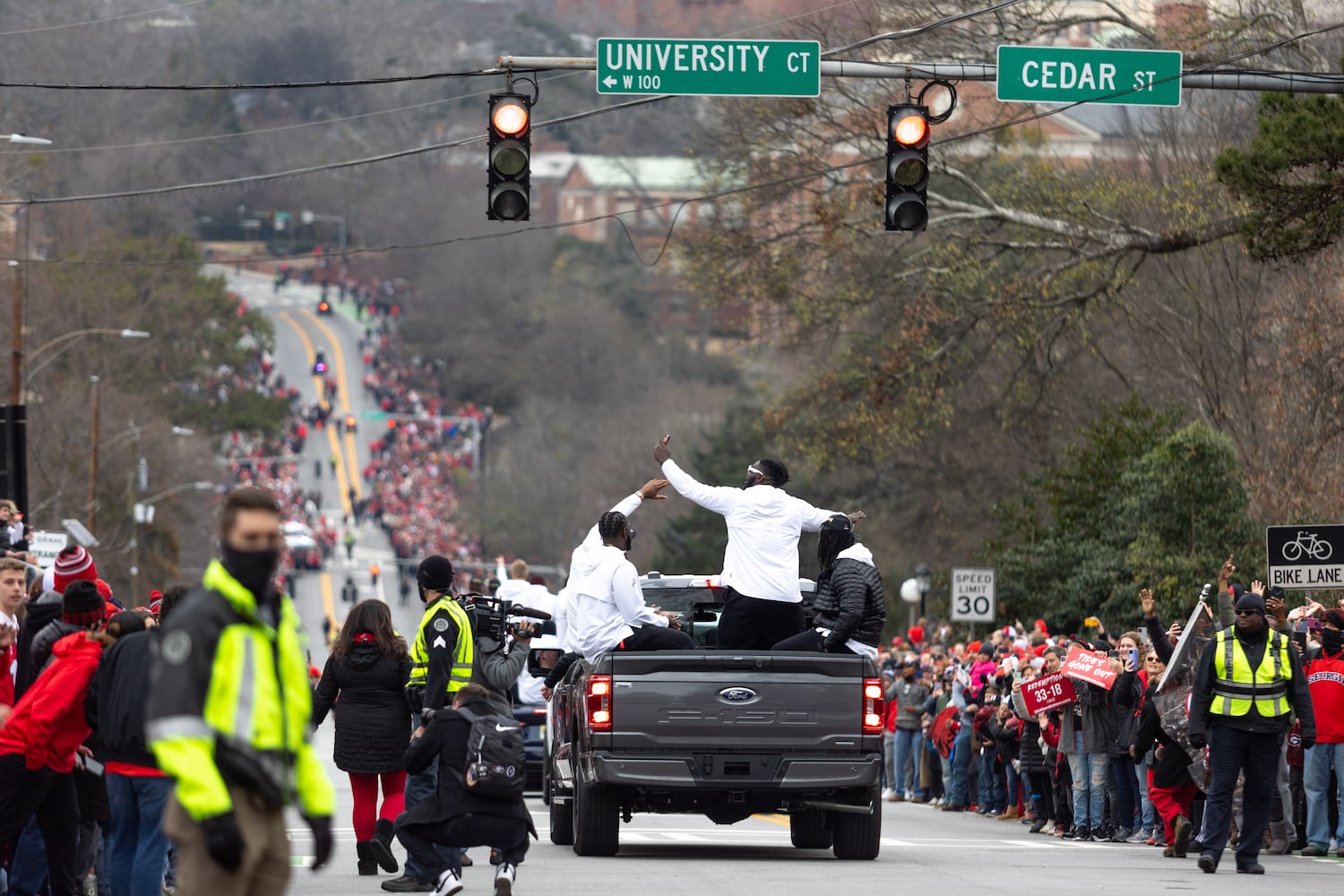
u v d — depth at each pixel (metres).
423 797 47.88
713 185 133.88
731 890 44.47
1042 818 73.50
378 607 47.53
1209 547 107.31
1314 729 51.97
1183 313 143.38
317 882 46.78
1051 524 153.00
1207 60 104.31
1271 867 54.72
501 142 61.44
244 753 23.48
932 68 63.12
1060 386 162.38
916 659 101.00
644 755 51.97
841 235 129.00
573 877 47.44
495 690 48.09
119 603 45.03
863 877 48.34
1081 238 123.31
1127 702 67.56
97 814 39.78
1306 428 108.00
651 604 63.22
